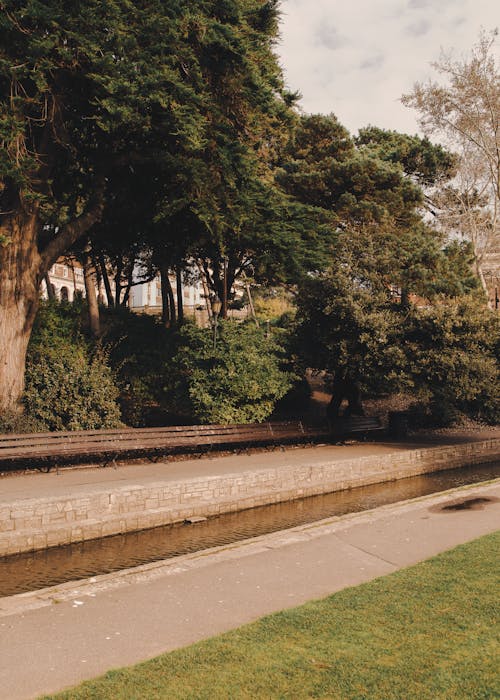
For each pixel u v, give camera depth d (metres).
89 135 14.91
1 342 13.61
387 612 5.01
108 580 6.19
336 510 11.89
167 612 5.25
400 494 13.67
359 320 17.34
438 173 26.55
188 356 16.06
